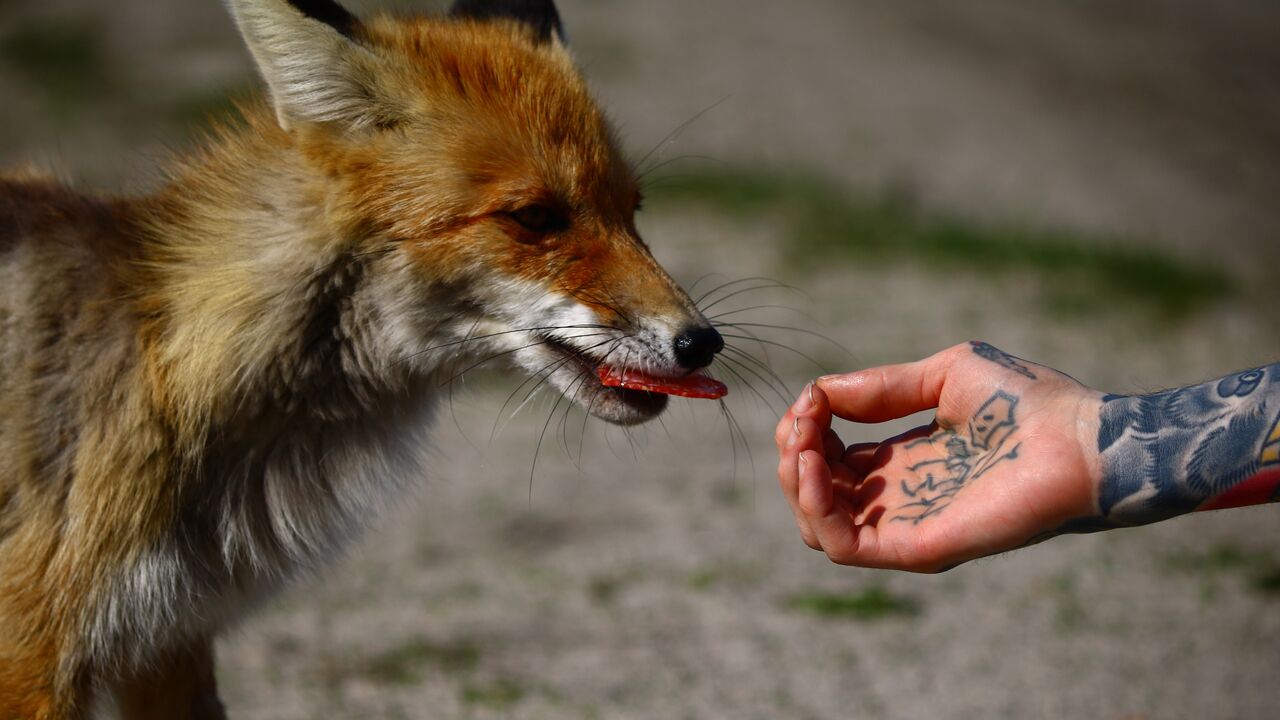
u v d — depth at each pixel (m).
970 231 11.90
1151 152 16.48
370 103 3.40
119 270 3.30
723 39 18.36
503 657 4.95
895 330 9.37
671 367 3.45
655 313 3.46
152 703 3.64
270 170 3.42
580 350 3.50
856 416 2.81
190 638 3.53
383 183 3.35
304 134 3.37
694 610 5.43
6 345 3.17
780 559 6.00
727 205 12.10
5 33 15.93
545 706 4.54
